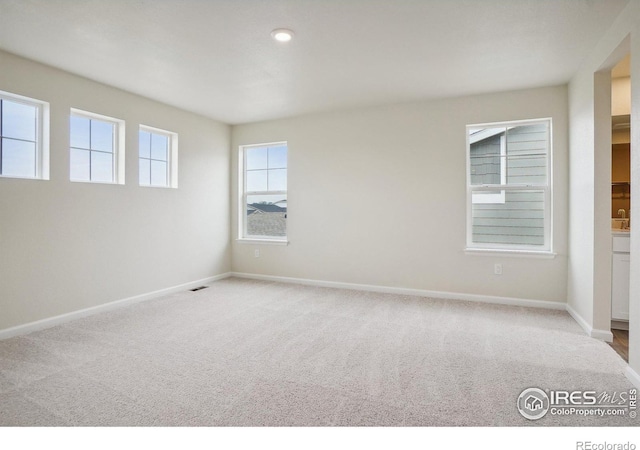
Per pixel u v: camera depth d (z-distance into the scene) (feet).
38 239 10.46
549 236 12.79
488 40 9.08
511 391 6.95
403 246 14.60
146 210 13.75
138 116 13.38
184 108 15.08
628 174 12.92
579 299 10.99
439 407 6.40
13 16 7.97
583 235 10.56
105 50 9.66
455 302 13.32
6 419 6.00
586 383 7.25
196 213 16.12
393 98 13.75
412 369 7.90
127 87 12.50
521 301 12.89
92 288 11.91
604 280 9.64
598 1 7.38
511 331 10.27
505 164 13.46
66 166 11.14
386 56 10.03
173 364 8.13
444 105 13.79
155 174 14.46
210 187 16.90
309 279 16.43
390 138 14.69
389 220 14.80
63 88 11.03
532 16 7.96
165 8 7.66
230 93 13.19
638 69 6.93
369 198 15.12
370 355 8.64
